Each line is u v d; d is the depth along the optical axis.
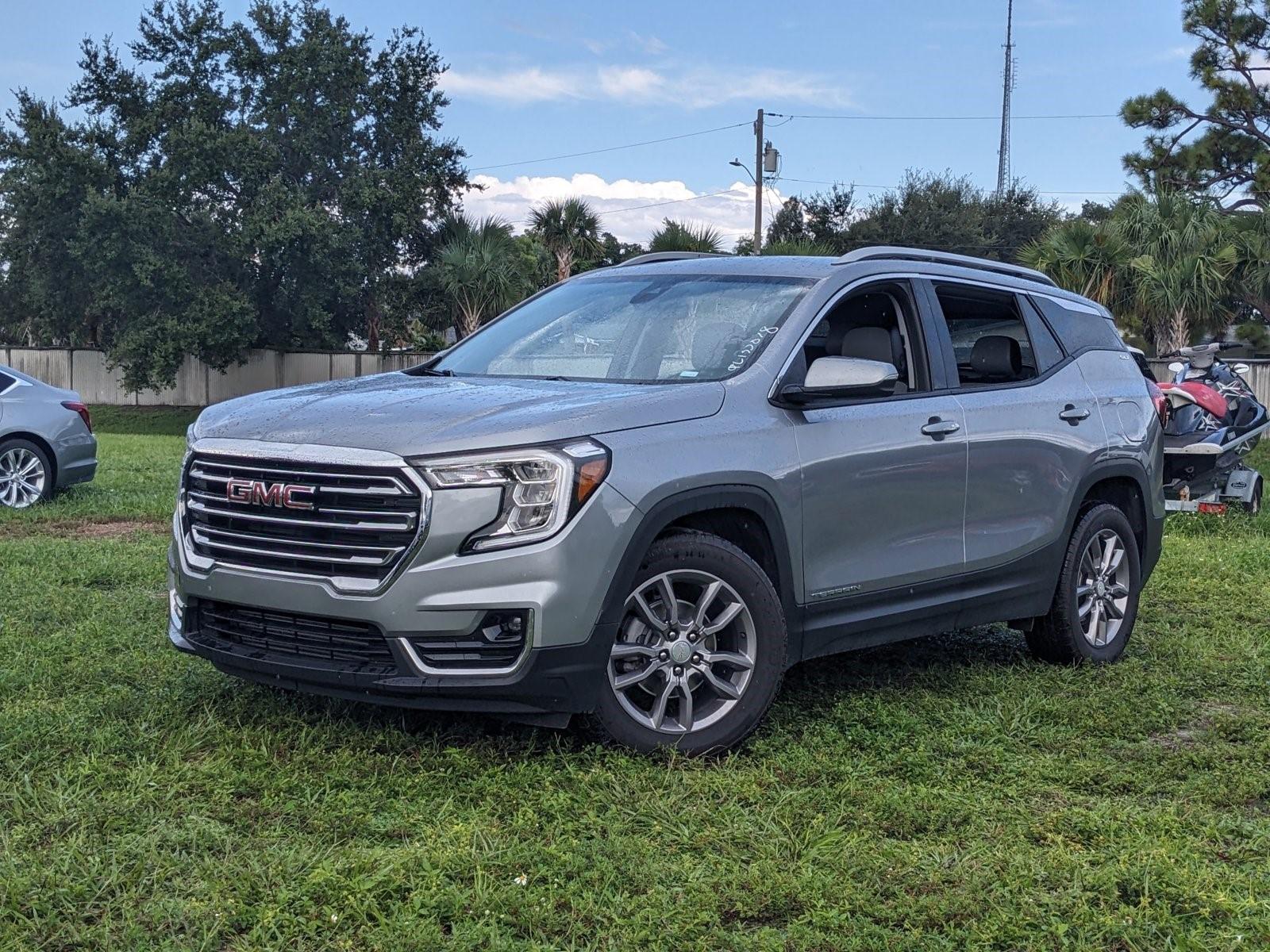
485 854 3.36
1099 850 3.62
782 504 4.50
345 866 3.25
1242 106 29.88
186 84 35.88
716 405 4.45
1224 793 4.14
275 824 3.59
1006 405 5.54
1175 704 5.27
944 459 5.14
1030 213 54.62
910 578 5.06
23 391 11.03
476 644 3.93
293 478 4.04
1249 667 5.94
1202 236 25.09
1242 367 12.50
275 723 4.45
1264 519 11.64
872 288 5.22
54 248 36.47
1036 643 6.00
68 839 3.40
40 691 4.83
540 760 4.16
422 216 37.34
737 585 4.33
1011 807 3.94
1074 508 5.82
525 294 36.16
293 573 4.04
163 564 7.68
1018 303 5.98
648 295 5.29
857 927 3.08
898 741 4.56
